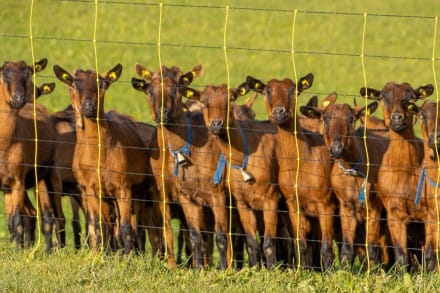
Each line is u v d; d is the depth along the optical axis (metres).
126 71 37.03
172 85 15.51
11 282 12.87
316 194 15.24
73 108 16.55
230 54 39.69
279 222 16.38
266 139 15.56
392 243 15.80
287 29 42.75
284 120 15.02
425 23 43.00
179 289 13.03
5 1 42.69
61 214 17.36
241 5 44.56
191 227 15.63
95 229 15.84
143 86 15.73
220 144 15.30
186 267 16.03
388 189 14.69
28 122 16.55
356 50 40.47
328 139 14.92
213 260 17.09
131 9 43.47
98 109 15.52
